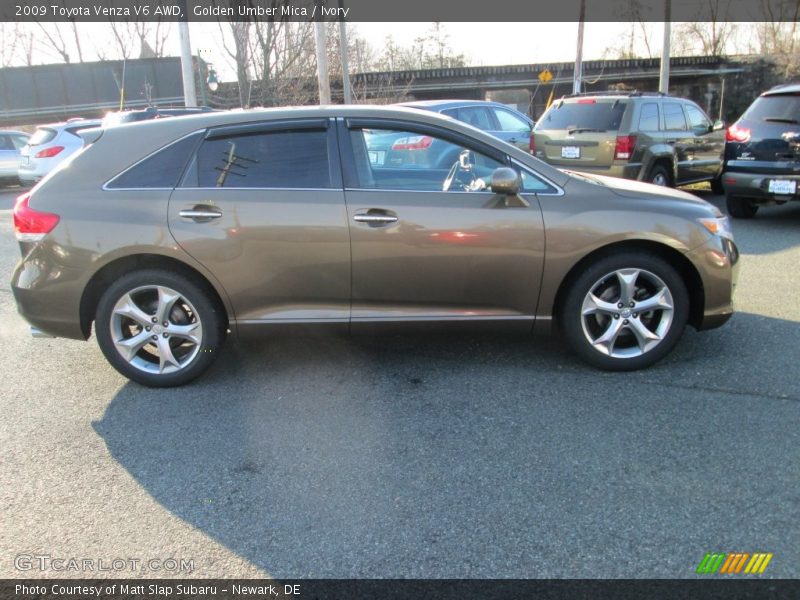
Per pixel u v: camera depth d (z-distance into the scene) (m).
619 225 3.94
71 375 4.38
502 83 38.88
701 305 4.18
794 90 8.32
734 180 8.71
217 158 3.97
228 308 3.98
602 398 3.80
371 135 4.03
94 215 3.85
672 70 39.06
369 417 3.66
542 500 2.87
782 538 2.60
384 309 4.05
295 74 18.31
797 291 5.77
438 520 2.77
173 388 4.11
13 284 3.99
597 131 9.27
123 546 2.66
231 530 2.75
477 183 4.03
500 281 4.00
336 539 2.67
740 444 3.27
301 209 3.87
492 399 3.83
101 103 29.52
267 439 3.46
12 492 3.04
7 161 16.47
